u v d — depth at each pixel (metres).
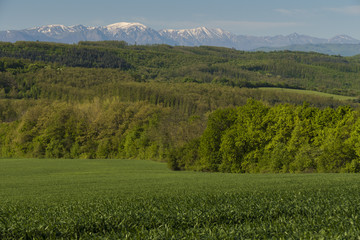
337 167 51.41
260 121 60.50
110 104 111.00
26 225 14.41
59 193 34.88
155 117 100.06
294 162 53.31
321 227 12.46
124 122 100.00
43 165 76.44
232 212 15.58
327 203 17.19
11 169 69.75
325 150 51.78
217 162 62.28
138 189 34.56
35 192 37.00
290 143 56.06
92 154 95.56
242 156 60.47
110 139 97.62
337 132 53.09
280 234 11.65
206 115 81.00
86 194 31.98
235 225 13.63
